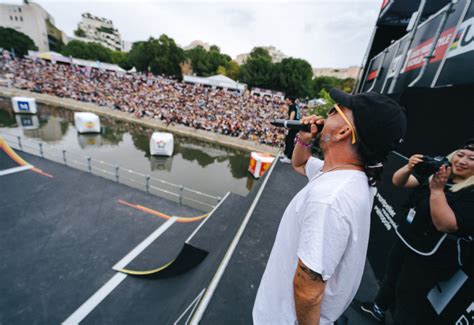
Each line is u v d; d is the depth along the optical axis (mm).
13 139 21266
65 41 95375
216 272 2172
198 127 29609
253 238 2812
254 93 45750
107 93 38062
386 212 2666
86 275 5305
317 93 52438
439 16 2537
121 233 6988
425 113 2217
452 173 1409
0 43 55812
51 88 37875
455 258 1339
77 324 4207
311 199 802
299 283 769
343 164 901
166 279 5027
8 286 4801
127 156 21281
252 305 1877
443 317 1399
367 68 5375
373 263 2715
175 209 8641
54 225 6895
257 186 5227
